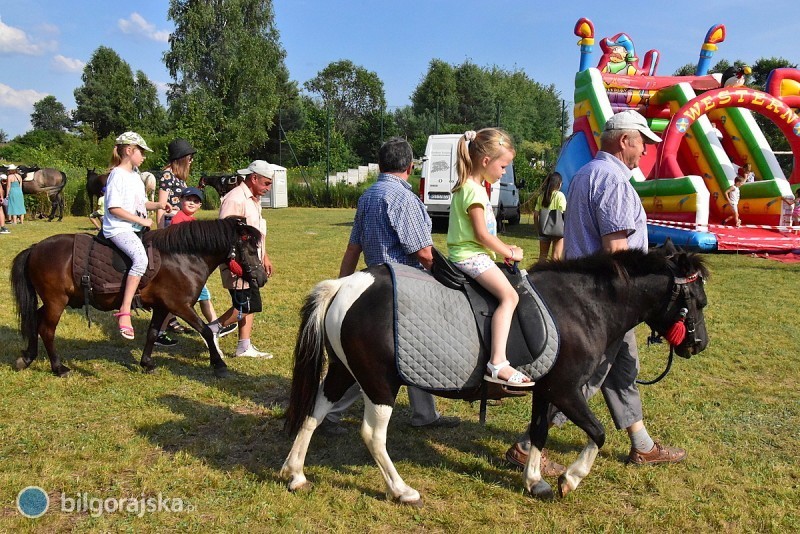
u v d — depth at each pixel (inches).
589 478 147.6
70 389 195.9
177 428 170.6
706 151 546.6
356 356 126.5
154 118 2352.4
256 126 1546.5
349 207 1087.0
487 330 126.4
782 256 472.7
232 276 218.5
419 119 1801.2
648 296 138.9
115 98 2487.7
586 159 561.9
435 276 131.4
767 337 264.4
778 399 197.9
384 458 132.3
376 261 156.3
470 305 127.9
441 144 629.9
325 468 150.3
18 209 716.7
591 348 132.6
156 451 157.3
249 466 150.6
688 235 476.1
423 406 173.6
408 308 124.9
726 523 128.3
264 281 218.1
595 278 136.3
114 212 195.9
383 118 1531.7
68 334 256.2
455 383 126.0
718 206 538.3
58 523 123.9
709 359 236.7
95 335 257.6
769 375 220.8
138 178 208.2
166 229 210.1
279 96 1753.2
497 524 127.4
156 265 202.2
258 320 291.3
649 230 511.2
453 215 132.3
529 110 2418.8
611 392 151.8
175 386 203.3
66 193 848.3
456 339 124.9
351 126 2450.8
